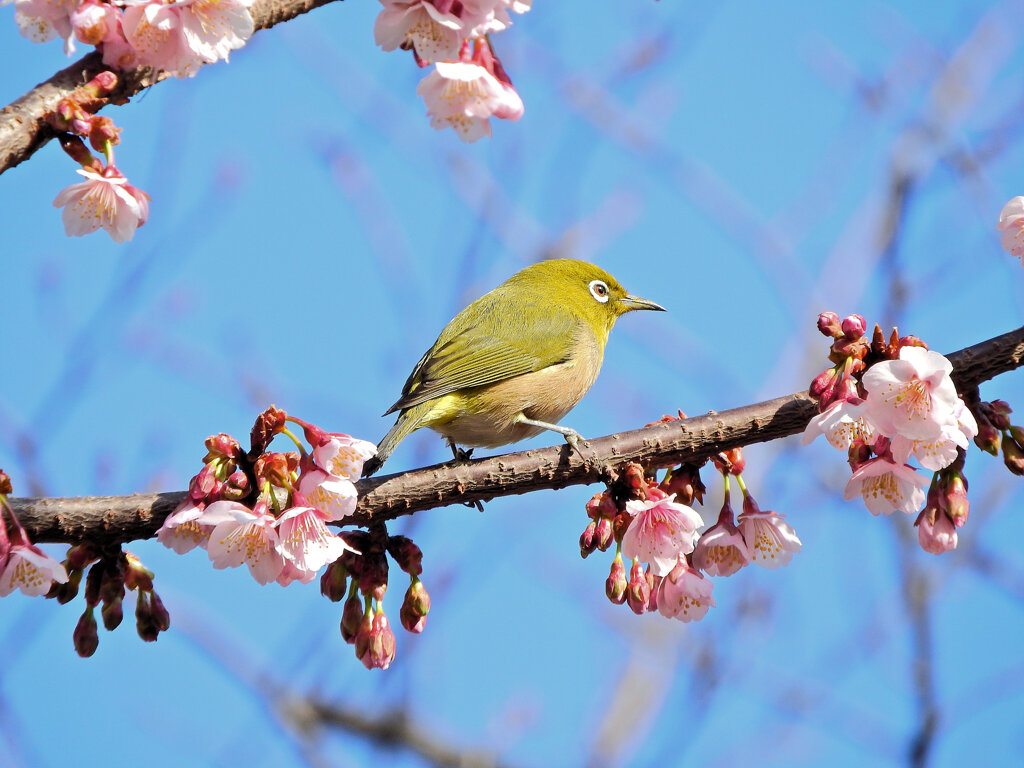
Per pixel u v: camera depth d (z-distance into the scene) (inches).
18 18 347.3
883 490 358.0
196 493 339.9
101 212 355.6
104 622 365.4
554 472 403.2
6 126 350.3
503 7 335.9
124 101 372.5
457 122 371.2
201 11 348.2
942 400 325.7
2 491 342.3
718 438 403.9
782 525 392.8
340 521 392.5
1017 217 376.5
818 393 350.6
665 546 374.3
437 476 400.8
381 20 332.5
